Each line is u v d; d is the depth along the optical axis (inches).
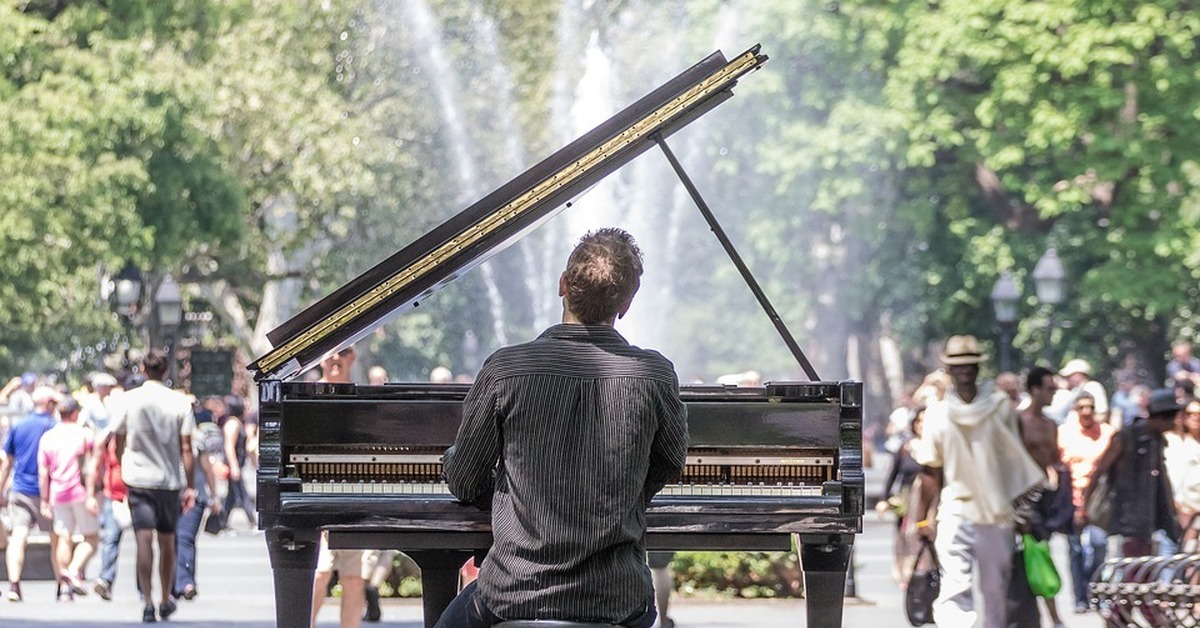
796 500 468.8
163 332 1830.7
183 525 958.4
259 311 2871.6
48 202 1699.1
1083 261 2274.9
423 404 475.5
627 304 396.2
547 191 477.7
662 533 473.7
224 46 1996.8
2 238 1678.2
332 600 955.3
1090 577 925.8
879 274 2475.4
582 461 378.0
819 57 2121.1
